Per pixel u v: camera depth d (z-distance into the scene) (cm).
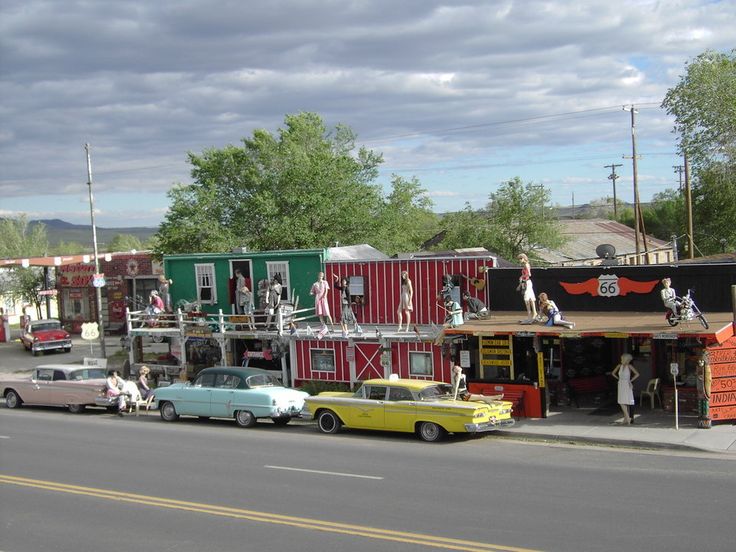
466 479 1452
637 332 1884
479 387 2211
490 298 2484
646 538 1043
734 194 4256
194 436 2106
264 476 1551
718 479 1386
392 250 4428
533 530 1102
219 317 2931
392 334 2561
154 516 1287
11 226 8544
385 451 1783
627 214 9388
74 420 2516
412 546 1059
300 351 2781
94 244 3700
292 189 4084
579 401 2273
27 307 5488
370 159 4666
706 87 4162
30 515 1331
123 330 4412
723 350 1878
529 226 5284
